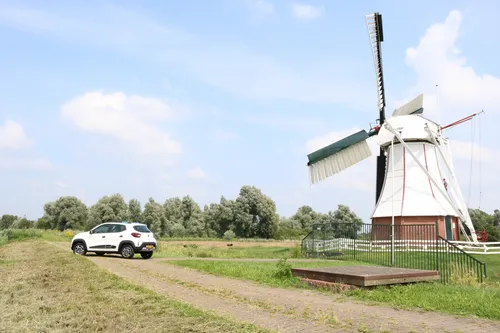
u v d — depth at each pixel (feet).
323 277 38.42
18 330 20.83
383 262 67.21
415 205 110.93
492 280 56.34
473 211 223.51
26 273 41.39
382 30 124.57
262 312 26.84
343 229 88.89
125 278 39.22
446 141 120.98
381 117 125.18
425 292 33.35
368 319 25.16
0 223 354.95
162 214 284.41
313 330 22.48
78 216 316.60
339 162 112.06
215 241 212.84
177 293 33.30
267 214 292.20
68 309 25.55
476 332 22.45
